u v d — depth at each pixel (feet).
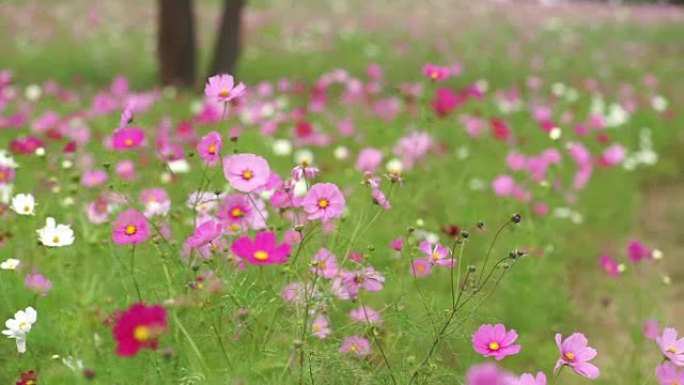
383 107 23.16
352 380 10.80
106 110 20.89
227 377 10.40
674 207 20.36
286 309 11.01
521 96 33.71
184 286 11.12
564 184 19.52
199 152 11.27
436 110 15.47
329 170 17.63
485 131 22.40
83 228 12.50
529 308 13.39
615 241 17.57
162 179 14.57
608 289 14.98
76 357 10.59
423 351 11.23
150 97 24.48
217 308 10.86
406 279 12.47
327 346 10.87
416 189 15.49
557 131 15.74
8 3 60.49
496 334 10.74
